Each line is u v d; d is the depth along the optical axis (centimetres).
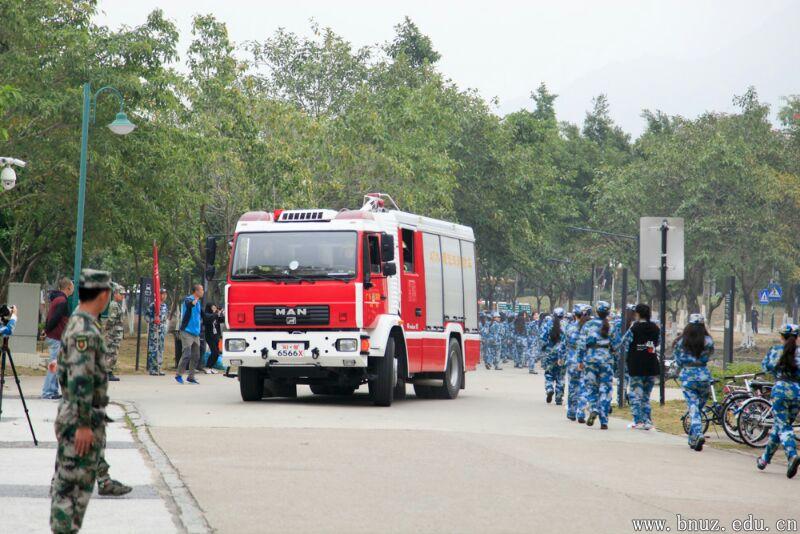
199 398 3962
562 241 14475
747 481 2306
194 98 7125
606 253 12194
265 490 1883
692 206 11538
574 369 3547
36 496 1753
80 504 1311
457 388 4512
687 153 11694
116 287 4800
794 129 13212
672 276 4078
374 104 9056
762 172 11444
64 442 1305
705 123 12356
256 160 6938
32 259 7081
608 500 1912
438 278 4325
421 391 4484
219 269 7394
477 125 11138
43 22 5709
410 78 10938
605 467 2372
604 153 16262
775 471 2536
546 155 12631
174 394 4150
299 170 7000
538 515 1731
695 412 2847
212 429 2822
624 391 4428
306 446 2508
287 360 3681
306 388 4981
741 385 3522
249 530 1536
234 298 3744
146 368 6053
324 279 3681
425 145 9150
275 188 7088
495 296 16975
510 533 1574
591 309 3569
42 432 2638
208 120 7000
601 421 3306
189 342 4953
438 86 10881
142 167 5812
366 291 3694
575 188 15538
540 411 3878
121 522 1555
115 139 5584
